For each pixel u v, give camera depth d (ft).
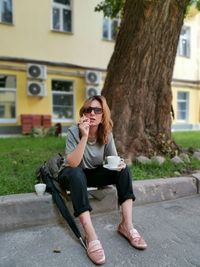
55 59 38.01
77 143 8.78
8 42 34.99
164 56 16.35
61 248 8.03
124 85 16.11
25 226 9.30
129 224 8.46
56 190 9.48
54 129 33.06
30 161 15.40
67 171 8.41
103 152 9.32
